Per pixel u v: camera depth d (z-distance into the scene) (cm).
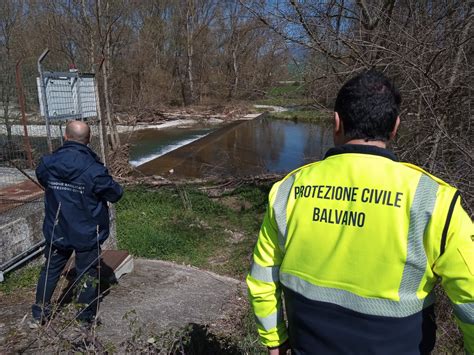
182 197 1034
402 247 138
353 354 143
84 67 1580
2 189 573
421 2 703
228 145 2189
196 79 4191
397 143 639
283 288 162
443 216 135
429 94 588
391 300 139
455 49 616
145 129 2609
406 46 599
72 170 351
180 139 2341
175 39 4231
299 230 155
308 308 151
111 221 627
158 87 3822
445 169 510
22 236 493
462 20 627
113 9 1725
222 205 1043
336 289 146
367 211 144
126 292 491
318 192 154
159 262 620
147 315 438
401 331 140
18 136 679
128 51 3559
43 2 1956
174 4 4191
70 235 360
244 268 683
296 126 2928
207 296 515
